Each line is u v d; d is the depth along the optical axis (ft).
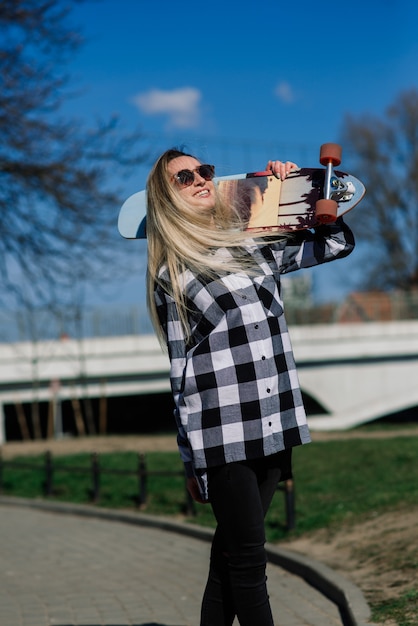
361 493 30.22
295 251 10.11
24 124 42.04
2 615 19.11
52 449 61.67
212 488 9.32
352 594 17.75
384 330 111.65
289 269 10.21
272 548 24.29
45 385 90.79
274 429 9.25
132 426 120.37
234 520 9.21
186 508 34.50
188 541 29.32
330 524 26.40
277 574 22.39
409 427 74.95
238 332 9.30
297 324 107.76
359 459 39.88
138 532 32.27
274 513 30.04
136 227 10.97
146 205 10.30
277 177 10.23
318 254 10.07
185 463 9.57
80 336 91.20
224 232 9.70
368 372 111.24
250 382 9.23
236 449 9.09
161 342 10.08
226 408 9.18
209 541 28.78
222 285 9.41
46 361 89.71
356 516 26.61
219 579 9.91
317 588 20.26
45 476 47.09
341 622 16.93
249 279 9.56
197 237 9.57
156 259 9.80
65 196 42.88
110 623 17.97
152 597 20.40
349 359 110.01
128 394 96.43
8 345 88.02
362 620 15.87
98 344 92.17
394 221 159.74
